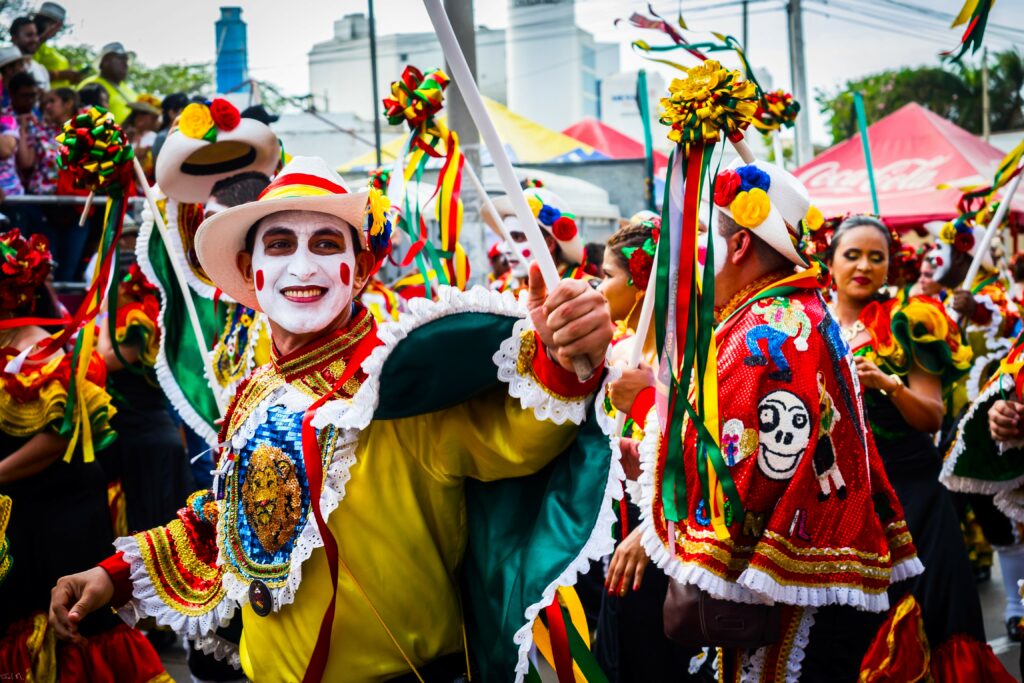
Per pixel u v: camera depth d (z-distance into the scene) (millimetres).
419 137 3189
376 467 2305
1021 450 3684
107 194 3600
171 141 4234
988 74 24500
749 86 2428
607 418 2078
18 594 3391
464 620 2414
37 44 7078
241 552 2447
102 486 3658
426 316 2084
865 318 4129
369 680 2316
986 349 6188
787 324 2830
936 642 3660
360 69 19859
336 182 2494
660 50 2701
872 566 2820
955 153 12219
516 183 1917
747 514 2758
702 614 2783
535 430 2088
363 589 2299
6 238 3463
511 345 2070
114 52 7973
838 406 2842
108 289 4195
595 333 1964
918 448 3961
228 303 4438
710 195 2516
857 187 12266
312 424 2281
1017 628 4922
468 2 8094
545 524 2152
